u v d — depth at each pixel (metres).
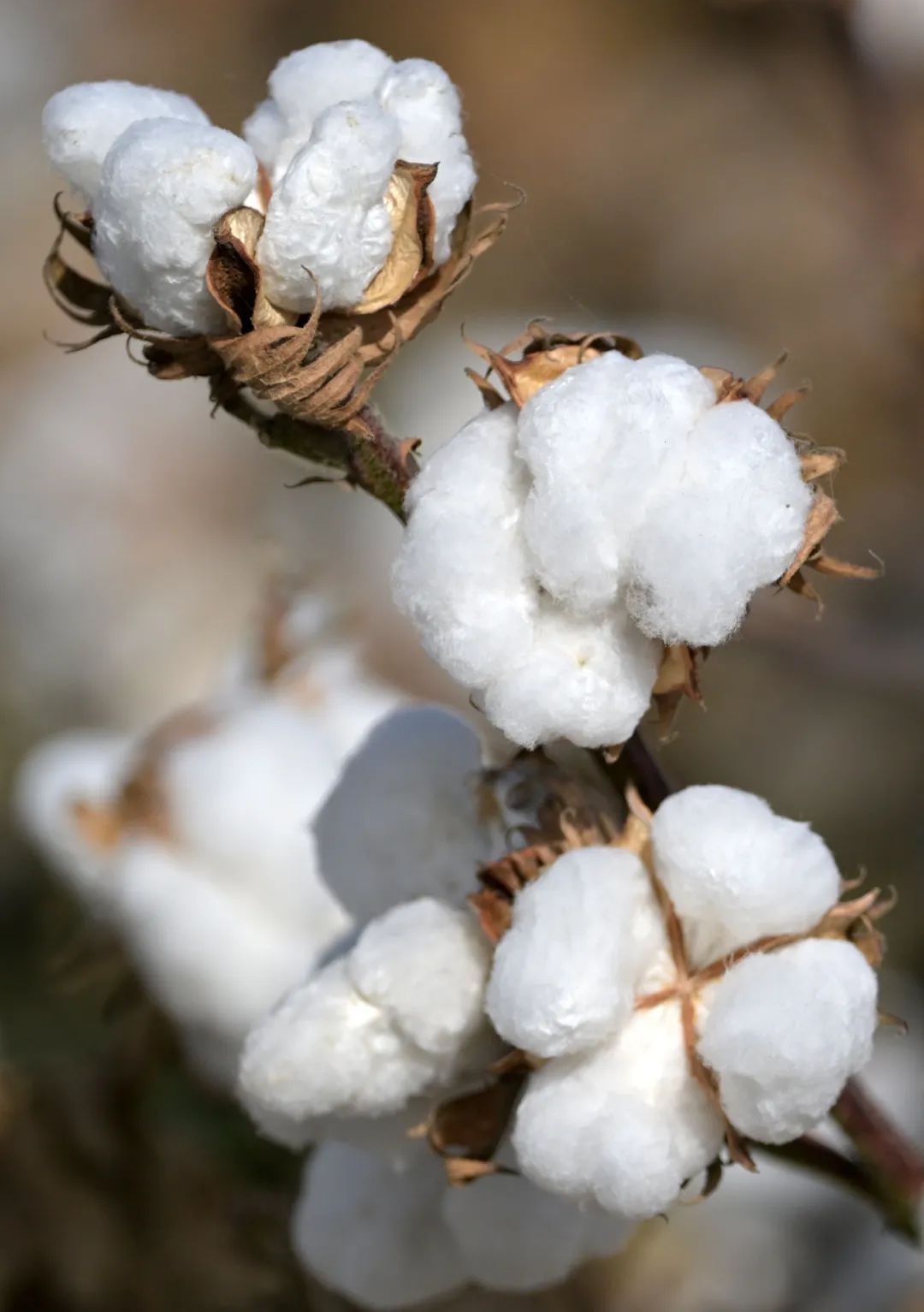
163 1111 1.24
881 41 2.00
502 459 0.79
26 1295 1.15
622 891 0.80
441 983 0.83
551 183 2.92
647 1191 0.79
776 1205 1.42
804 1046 0.78
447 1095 0.85
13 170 2.79
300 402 0.81
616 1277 1.36
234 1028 1.11
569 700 0.78
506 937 0.80
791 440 0.80
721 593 0.77
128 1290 1.15
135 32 3.21
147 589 2.23
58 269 0.83
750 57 2.72
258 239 0.80
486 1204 0.88
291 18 3.21
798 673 1.78
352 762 0.89
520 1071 0.82
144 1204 1.16
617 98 2.89
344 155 0.80
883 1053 1.55
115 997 1.16
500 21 3.06
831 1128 1.09
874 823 1.97
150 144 0.79
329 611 1.20
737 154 2.65
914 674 1.72
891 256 2.11
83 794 1.15
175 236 0.79
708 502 0.77
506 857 0.83
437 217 0.82
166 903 1.11
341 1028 0.83
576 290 2.79
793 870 0.79
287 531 2.28
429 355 2.32
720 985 0.80
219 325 0.81
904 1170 0.91
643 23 2.95
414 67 0.82
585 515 0.77
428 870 0.88
